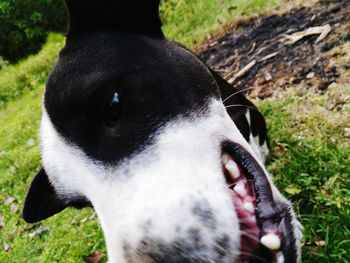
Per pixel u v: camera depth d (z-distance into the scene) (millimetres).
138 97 190
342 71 401
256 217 184
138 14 218
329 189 305
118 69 194
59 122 196
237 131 209
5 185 576
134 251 166
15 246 457
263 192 188
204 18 703
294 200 312
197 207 170
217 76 291
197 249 166
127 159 183
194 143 186
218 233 169
